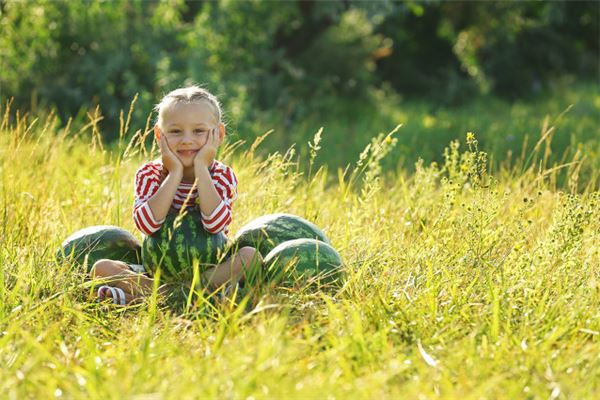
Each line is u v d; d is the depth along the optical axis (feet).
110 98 52.42
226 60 59.88
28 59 53.72
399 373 15.24
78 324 17.99
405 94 93.76
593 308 18.60
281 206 25.75
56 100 52.03
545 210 26.73
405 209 26.61
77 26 55.16
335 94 70.90
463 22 89.45
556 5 89.25
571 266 19.86
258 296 19.12
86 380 14.48
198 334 17.12
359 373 15.23
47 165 28.94
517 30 88.28
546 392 14.73
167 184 20.02
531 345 16.33
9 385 14.26
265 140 48.47
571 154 36.14
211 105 20.66
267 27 62.28
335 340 16.25
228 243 20.59
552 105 76.07
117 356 15.89
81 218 25.34
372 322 17.53
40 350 15.65
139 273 20.11
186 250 20.06
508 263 20.54
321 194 27.96
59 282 20.06
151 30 57.00
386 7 71.00
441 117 65.77
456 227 22.54
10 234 23.16
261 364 14.57
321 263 19.99
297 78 68.18
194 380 14.48
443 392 14.73
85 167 30.91
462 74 99.25
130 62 54.29
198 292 18.45
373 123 59.88
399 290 19.77
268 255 20.25
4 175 26.76
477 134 47.11
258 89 61.67
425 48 100.94
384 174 36.78
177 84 53.57
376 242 23.41
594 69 106.52
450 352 15.90
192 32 57.77
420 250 21.94
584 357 15.90
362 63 75.15
